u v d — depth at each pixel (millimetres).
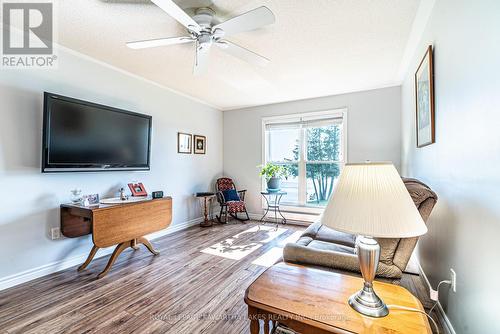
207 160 4617
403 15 1885
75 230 2453
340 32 2131
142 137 3113
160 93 3566
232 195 4449
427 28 1931
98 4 1752
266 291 1066
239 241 3340
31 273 2203
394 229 855
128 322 1635
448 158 1471
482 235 1068
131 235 2514
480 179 1081
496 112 948
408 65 2816
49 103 2188
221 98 4266
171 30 2098
